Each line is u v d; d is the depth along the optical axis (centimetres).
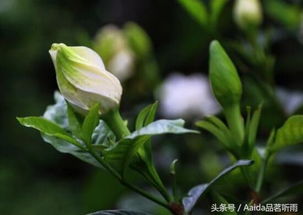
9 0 260
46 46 259
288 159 69
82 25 248
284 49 86
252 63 70
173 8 147
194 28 91
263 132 69
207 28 68
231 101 54
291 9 80
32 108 249
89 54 50
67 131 54
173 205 51
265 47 71
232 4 88
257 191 54
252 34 71
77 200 206
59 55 50
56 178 227
